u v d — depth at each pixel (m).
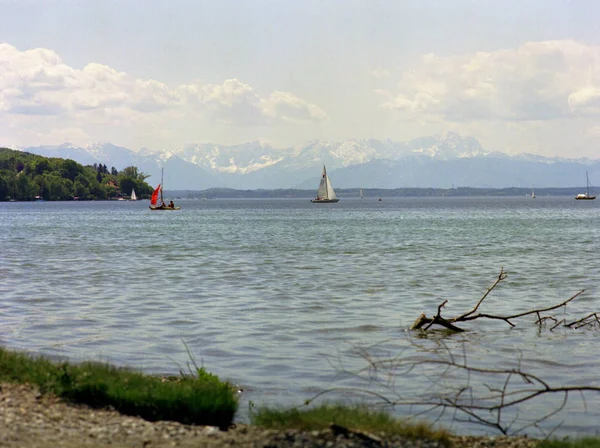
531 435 11.95
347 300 28.88
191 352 18.36
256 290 32.22
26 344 19.23
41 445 8.98
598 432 12.11
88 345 19.17
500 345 19.62
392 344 19.69
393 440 10.07
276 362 17.17
